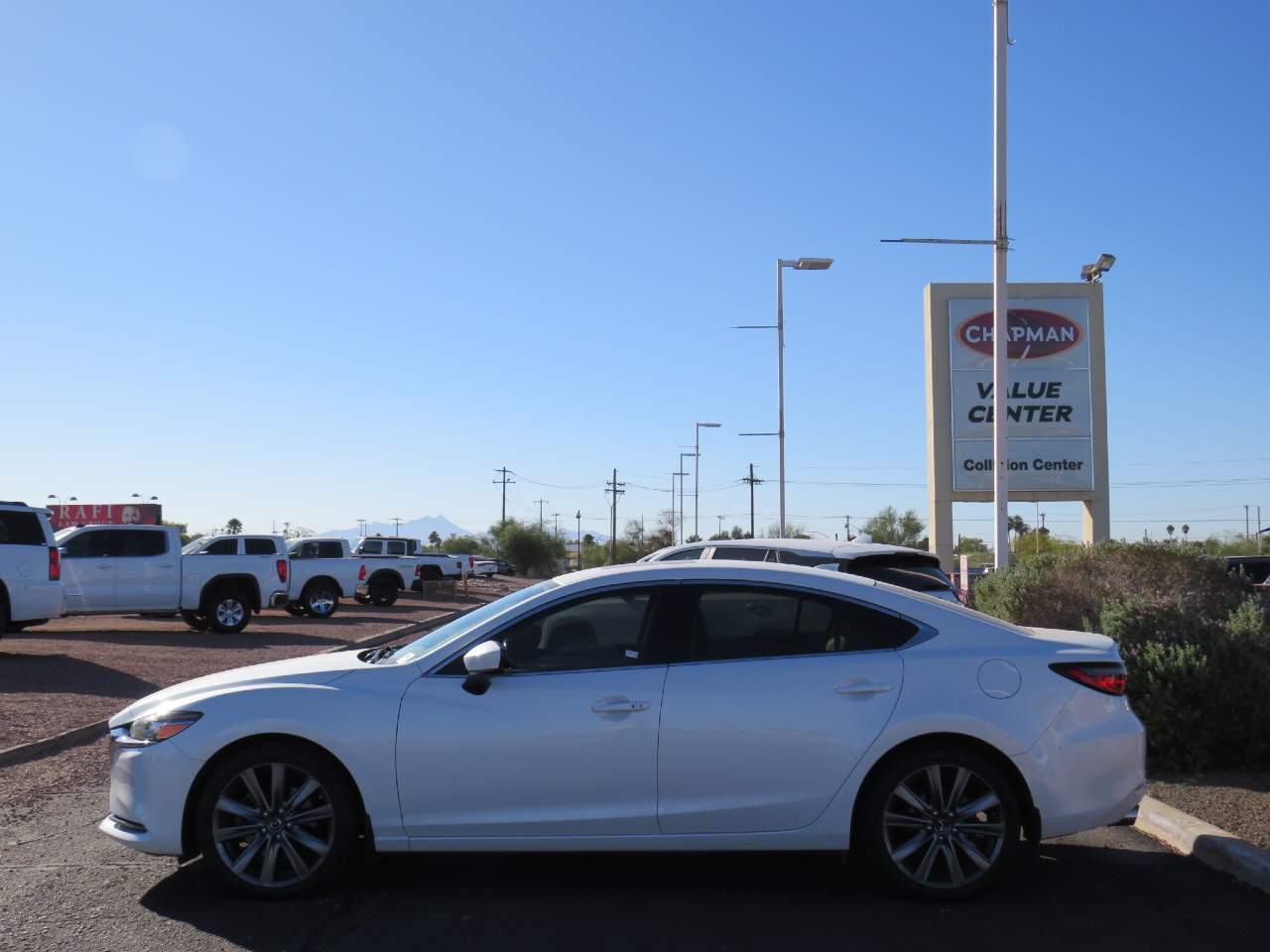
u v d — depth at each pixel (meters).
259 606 22.28
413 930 5.22
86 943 5.03
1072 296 28.25
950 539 27.91
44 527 15.98
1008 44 15.15
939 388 28.11
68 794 8.02
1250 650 8.62
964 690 5.66
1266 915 5.45
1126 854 6.54
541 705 5.63
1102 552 13.41
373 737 5.59
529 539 100.62
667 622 5.85
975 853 5.59
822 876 6.09
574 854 6.48
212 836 5.59
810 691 5.64
